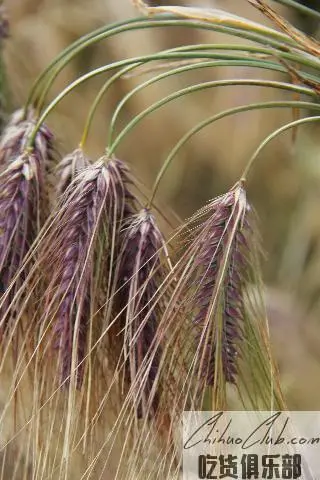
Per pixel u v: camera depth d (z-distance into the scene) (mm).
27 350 514
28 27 916
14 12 910
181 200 961
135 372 504
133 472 499
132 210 509
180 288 485
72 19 933
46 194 518
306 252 923
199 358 490
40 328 496
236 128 904
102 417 529
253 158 491
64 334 496
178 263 487
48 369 512
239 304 508
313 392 770
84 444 500
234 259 486
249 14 812
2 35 668
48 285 503
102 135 933
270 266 952
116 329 506
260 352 502
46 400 509
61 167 514
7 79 704
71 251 493
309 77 513
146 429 508
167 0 813
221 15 520
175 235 491
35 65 917
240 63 509
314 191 926
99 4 930
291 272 919
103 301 502
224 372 491
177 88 920
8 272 508
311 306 894
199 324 488
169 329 500
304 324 829
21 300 513
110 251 501
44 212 516
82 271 489
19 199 506
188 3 809
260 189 948
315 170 904
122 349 490
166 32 891
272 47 522
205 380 488
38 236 497
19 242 507
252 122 898
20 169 508
